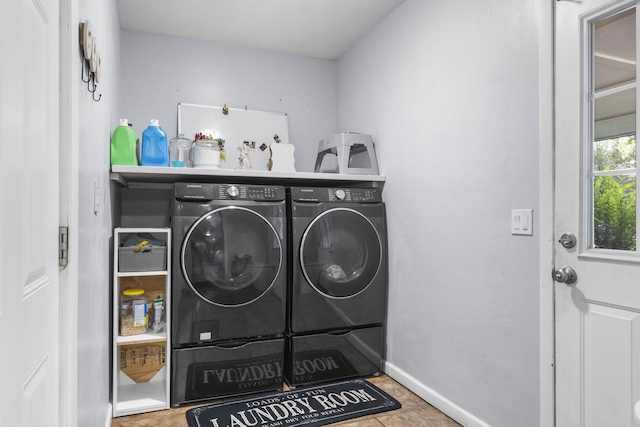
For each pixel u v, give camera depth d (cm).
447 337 209
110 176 209
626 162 135
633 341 132
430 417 205
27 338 71
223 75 312
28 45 72
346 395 228
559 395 154
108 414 190
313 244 239
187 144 266
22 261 69
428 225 224
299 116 333
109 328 203
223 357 223
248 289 225
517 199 170
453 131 206
